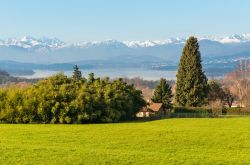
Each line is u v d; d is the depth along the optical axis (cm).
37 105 6769
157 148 4209
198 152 4016
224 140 4706
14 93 6900
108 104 7069
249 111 10706
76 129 5616
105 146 4234
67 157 3291
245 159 3553
